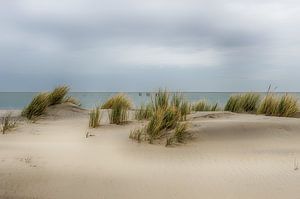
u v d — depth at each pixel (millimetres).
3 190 4055
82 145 6281
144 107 9672
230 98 11711
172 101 9523
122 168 5102
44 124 8516
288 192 4195
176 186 4430
